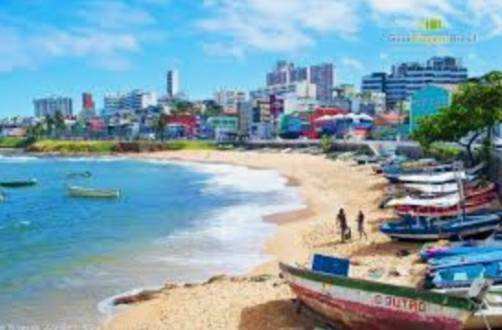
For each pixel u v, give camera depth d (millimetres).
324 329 29609
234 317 31953
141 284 40656
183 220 66688
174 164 175875
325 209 69000
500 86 71438
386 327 27234
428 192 60031
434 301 25375
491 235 42281
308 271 29891
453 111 74625
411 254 41812
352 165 119875
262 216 67438
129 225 64688
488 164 70062
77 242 55781
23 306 36344
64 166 180375
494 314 26016
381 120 192500
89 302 36969
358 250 45219
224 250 50344
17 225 67688
